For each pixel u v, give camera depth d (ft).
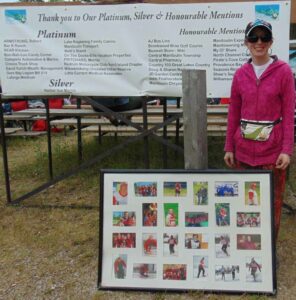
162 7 12.82
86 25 13.34
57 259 11.73
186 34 12.84
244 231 9.49
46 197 16.83
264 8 12.18
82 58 13.61
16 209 15.53
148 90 13.47
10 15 13.58
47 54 13.73
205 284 9.46
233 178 9.55
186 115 9.73
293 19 15.71
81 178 19.07
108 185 9.87
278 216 10.25
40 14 13.47
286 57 12.20
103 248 9.85
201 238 9.61
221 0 12.44
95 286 10.30
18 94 14.12
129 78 13.50
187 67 13.05
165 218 9.73
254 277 9.39
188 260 9.61
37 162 22.57
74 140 29.14
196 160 9.87
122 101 17.66
